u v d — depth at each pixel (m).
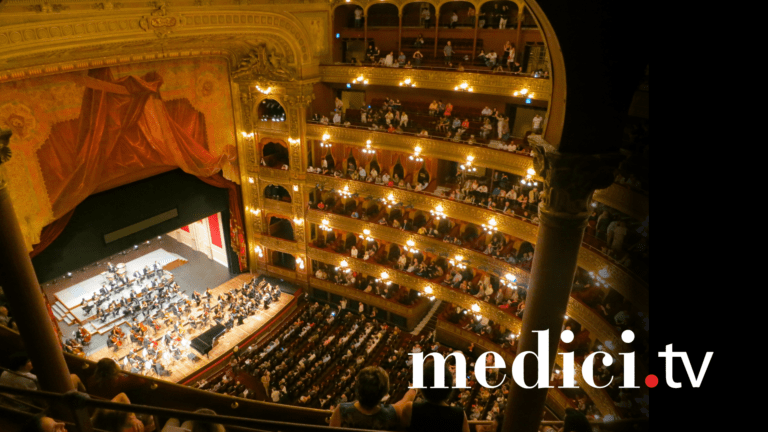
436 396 4.62
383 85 29.64
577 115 5.66
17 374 6.71
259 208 32.84
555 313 6.73
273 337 29.03
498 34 25.58
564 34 5.15
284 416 8.51
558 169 5.99
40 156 20.56
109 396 7.45
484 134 25.41
